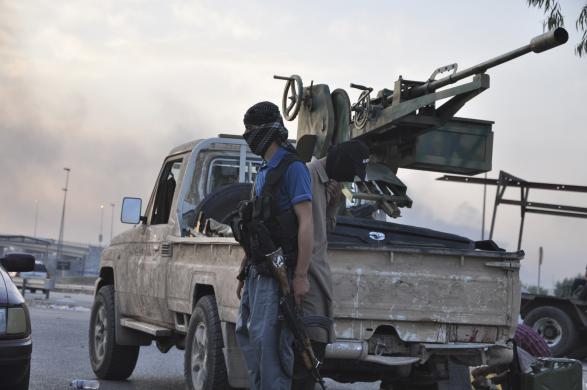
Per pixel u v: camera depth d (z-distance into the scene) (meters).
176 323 8.73
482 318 6.89
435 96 8.83
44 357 12.37
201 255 8.12
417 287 6.78
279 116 5.55
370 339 6.78
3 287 7.08
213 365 7.34
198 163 9.52
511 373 6.99
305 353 5.23
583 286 17.36
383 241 7.41
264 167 5.52
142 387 9.91
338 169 5.62
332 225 5.87
